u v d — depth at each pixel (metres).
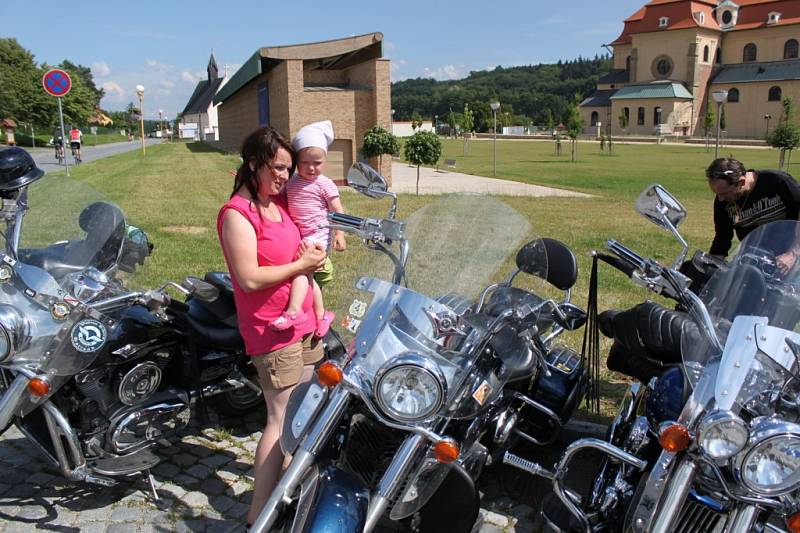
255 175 3.05
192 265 8.34
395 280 2.90
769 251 2.96
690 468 2.47
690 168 34.81
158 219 12.42
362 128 21.28
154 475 3.98
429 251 3.14
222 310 3.91
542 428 3.93
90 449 3.45
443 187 21.50
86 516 3.56
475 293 3.04
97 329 3.22
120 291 3.45
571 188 22.41
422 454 2.69
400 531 3.41
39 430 3.47
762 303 2.76
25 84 65.31
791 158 42.97
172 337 3.74
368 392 2.61
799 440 2.22
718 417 2.30
